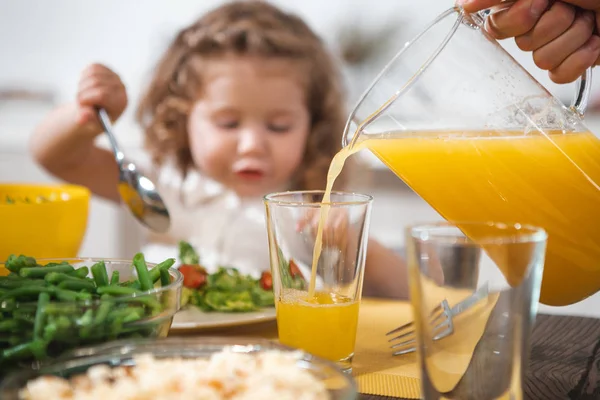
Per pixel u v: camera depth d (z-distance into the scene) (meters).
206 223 1.88
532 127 0.78
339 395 0.52
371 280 1.51
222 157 1.70
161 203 1.20
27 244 1.00
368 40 2.73
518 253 0.57
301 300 0.78
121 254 2.35
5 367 0.64
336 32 2.76
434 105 0.78
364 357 0.85
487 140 0.76
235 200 1.84
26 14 2.95
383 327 0.96
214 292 0.97
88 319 0.64
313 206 0.77
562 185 0.76
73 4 2.93
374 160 2.39
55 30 2.96
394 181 2.57
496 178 0.75
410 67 0.80
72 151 1.70
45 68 2.98
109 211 2.34
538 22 0.88
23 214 0.99
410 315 1.01
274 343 0.62
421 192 0.76
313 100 1.75
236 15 1.75
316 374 0.57
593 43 0.89
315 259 0.78
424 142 0.76
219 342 0.62
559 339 0.92
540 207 0.76
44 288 0.70
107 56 2.96
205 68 1.68
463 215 0.77
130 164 1.23
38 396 0.51
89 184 1.84
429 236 0.60
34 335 0.64
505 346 0.58
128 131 2.63
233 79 1.64
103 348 0.59
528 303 0.58
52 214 1.02
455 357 0.59
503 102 0.78
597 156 0.80
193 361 0.59
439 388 0.59
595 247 0.77
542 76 2.11
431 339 0.59
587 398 0.73
